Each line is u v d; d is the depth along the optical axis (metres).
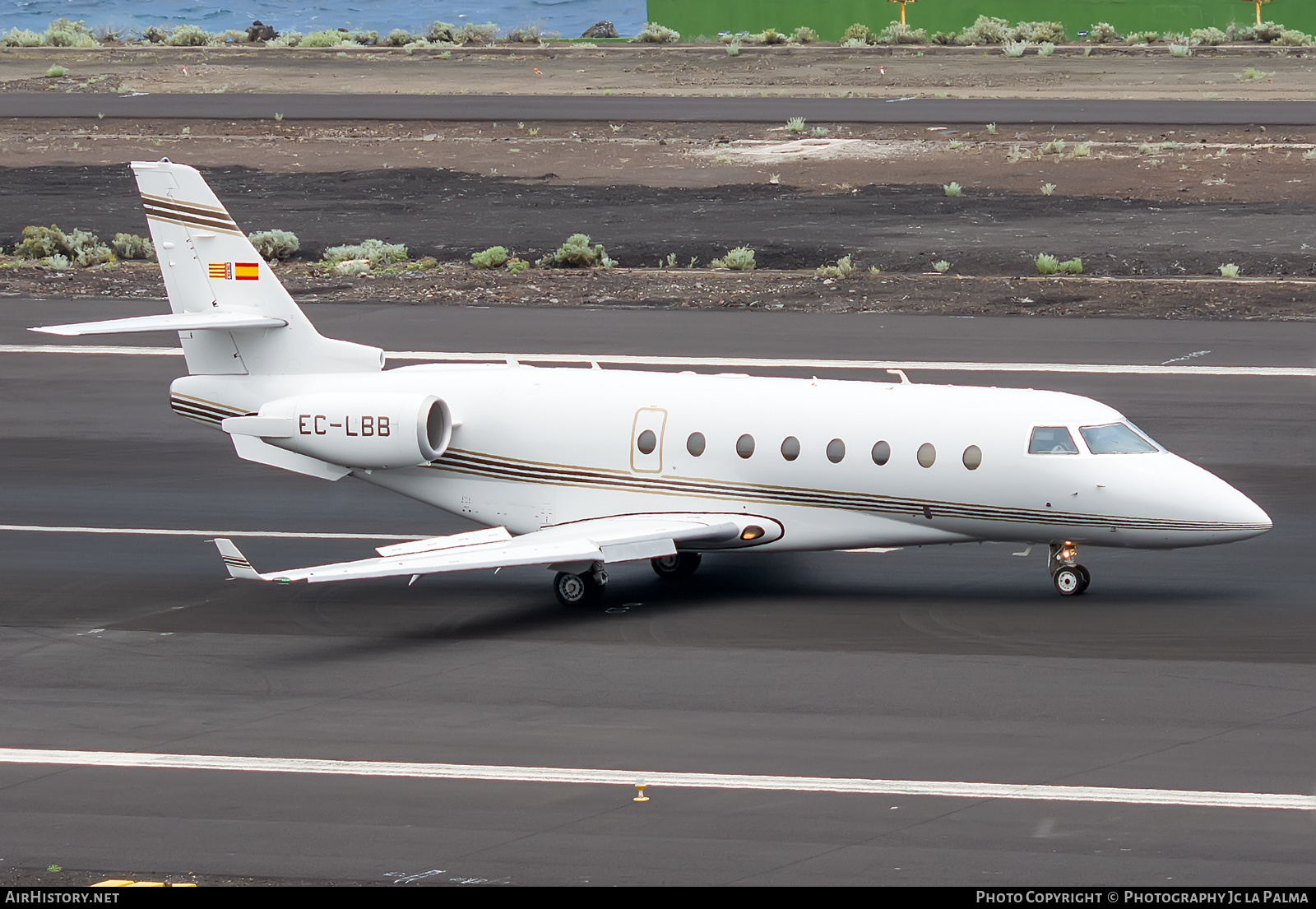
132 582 96.62
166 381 148.75
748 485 92.62
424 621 88.69
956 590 92.12
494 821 60.94
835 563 98.69
